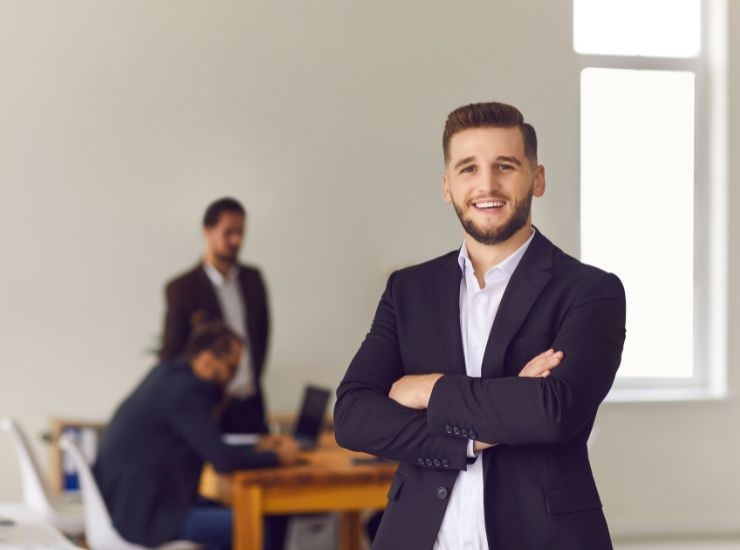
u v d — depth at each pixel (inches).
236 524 162.2
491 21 269.0
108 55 249.9
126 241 250.7
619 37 278.4
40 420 245.8
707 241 282.0
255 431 242.2
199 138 254.4
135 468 170.7
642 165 281.3
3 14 244.8
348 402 81.3
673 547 255.4
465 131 77.6
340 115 261.6
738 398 273.4
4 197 245.1
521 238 79.1
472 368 79.0
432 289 81.5
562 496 74.3
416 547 76.2
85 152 248.8
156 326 251.6
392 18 264.1
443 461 75.5
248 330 247.9
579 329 76.4
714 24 280.8
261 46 257.3
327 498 164.7
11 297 245.3
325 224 261.3
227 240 249.1
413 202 265.7
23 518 150.9
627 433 268.4
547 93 272.1
